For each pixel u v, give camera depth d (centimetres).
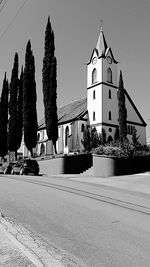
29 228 756
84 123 5750
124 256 568
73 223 819
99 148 2878
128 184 2006
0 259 525
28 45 4253
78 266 514
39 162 3641
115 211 998
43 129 6738
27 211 962
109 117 5662
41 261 523
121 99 5056
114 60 5912
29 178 2259
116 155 2722
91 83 5881
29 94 4138
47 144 6172
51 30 4094
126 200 1254
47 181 2009
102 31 6000
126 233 728
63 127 5966
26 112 4106
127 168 2692
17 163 3197
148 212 995
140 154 2842
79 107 6303
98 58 5784
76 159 3294
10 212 941
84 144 5094
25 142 4100
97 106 5662
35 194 1348
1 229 721
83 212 968
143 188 1802
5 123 5131
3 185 1703
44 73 3991
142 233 730
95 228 770
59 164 3216
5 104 5162
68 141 5647
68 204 1107
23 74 4234
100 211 991
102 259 550
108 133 5572
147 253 587
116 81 5909
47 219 860
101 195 1381
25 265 500
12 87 4644
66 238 678
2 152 5091
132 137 5494
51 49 4016
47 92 3941
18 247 591
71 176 2770
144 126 6284
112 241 662
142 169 2845
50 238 674
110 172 2631
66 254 571
